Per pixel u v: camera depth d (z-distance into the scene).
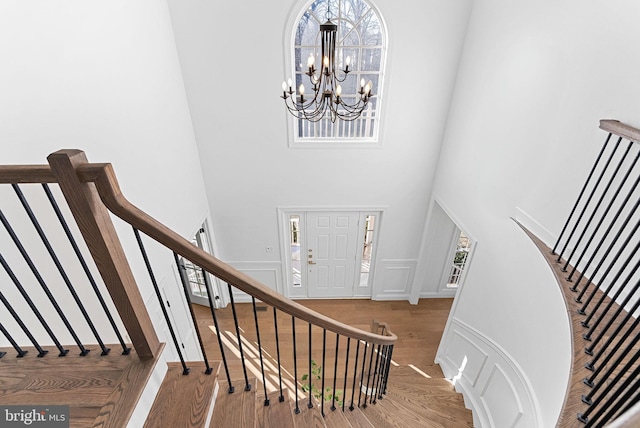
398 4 3.31
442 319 5.00
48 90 1.92
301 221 4.73
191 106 3.78
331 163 4.21
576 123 2.16
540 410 2.08
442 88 3.75
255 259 4.99
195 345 4.02
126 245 2.61
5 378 1.32
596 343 1.60
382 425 2.51
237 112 3.83
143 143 2.87
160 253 3.20
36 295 1.80
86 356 1.41
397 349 4.48
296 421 1.90
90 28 2.25
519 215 2.73
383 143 4.07
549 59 2.36
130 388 1.28
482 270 3.27
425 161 4.22
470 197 3.47
